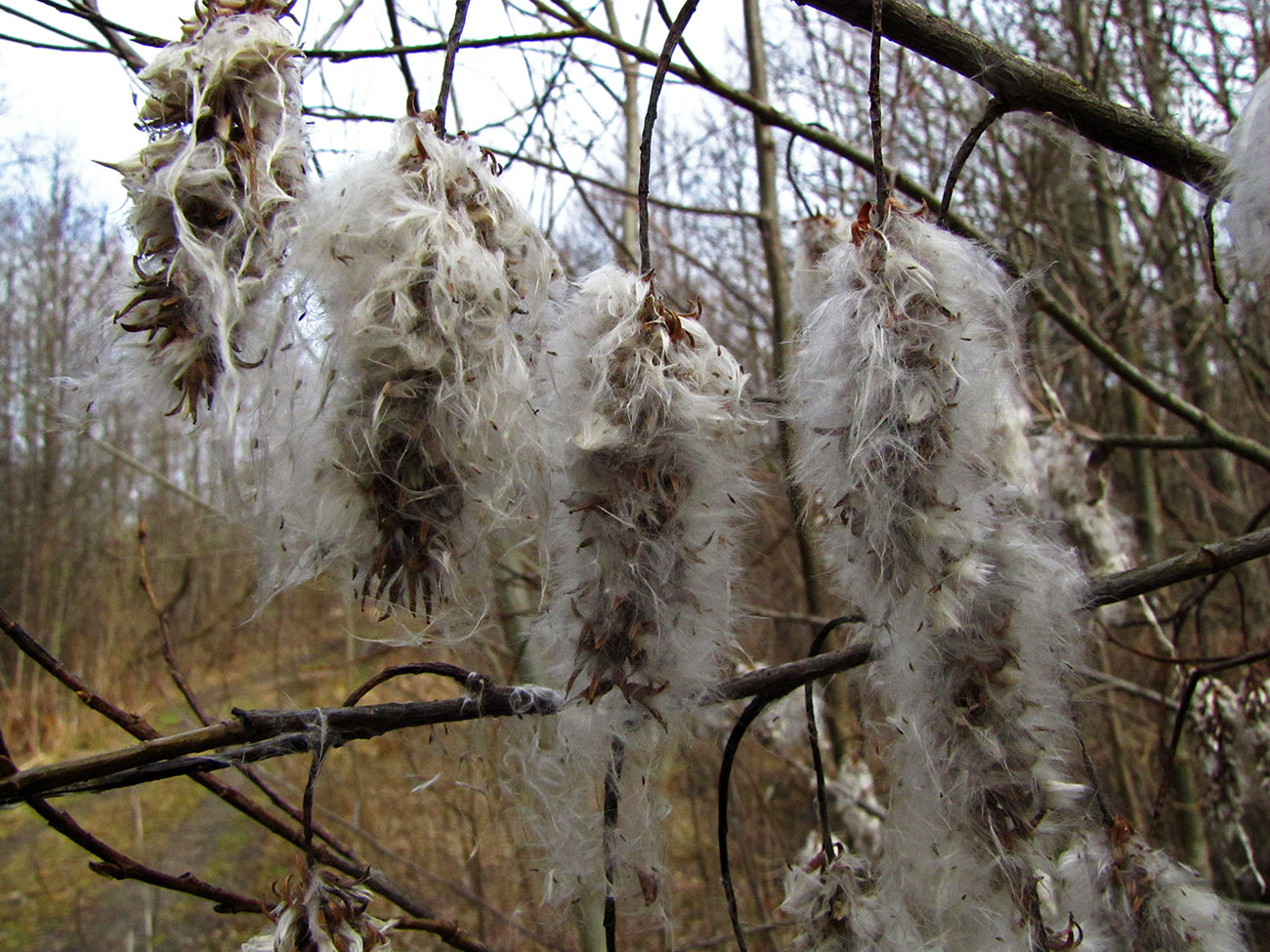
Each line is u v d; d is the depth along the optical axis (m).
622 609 0.14
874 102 0.15
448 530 0.13
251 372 0.14
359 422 0.13
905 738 0.16
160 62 0.14
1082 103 0.16
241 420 0.14
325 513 0.13
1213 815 0.32
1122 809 0.51
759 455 0.17
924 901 0.16
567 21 0.24
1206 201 0.17
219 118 0.14
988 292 0.15
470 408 0.13
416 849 0.58
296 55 0.14
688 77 0.24
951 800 0.15
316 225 0.13
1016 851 0.15
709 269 0.47
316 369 0.13
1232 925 0.16
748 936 0.50
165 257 0.14
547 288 0.14
